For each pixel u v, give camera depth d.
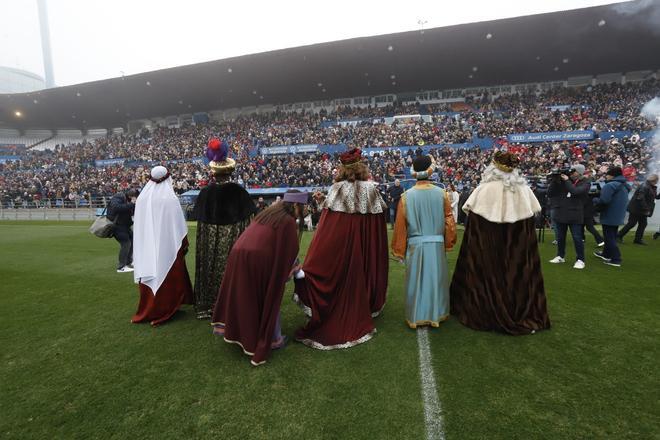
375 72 29.97
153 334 3.66
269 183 20.36
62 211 21.53
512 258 3.47
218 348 3.31
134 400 2.52
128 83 32.09
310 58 27.45
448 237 3.62
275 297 3.02
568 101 28.05
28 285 5.61
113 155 34.41
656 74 29.08
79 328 3.85
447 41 24.64
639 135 21.19
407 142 25.00
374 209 3.52
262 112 39.91
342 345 3.22
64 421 2.32
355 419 2.26
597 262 6.20
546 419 2.23
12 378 2.84
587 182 5.70
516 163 3.48
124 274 6.30
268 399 2.49
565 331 3.45
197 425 2.25
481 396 2.47
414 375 2.74
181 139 35.47
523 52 26.06
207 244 4.02
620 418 2.22
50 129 48.31
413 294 3.59
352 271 3.38
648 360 2.89
